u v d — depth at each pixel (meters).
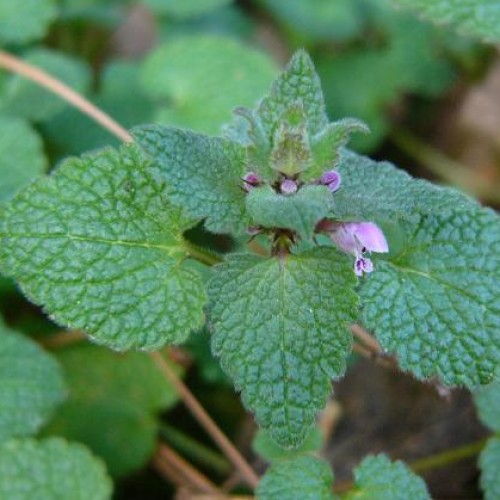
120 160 0.37
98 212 0.37
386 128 0.49
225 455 0.43
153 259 0.37
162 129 0.37
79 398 0.42
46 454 0.39
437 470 0.43
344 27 0.50
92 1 0.50
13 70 0.45
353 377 0.44
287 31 0.51
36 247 0.37
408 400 0.44
